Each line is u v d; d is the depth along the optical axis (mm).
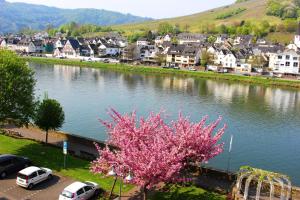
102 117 76250
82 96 101312
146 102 97000
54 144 48219
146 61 197875
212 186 35844
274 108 96438
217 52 182250
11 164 36031
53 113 47625
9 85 41406
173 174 28734
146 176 27031
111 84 126250
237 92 121250
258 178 31656
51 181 35188
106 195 32812
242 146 61594
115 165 29516
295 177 49438
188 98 105875
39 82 122750
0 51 46000
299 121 82375
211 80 147750
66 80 130250
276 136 69500
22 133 52656
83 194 30734
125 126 31156
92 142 48219
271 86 138500
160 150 27953
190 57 185750
